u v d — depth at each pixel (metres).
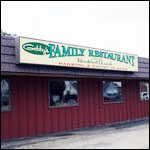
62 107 14.28
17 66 11.27
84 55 13.91
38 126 13.05
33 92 13.00
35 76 13.16
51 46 12.40
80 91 15.38
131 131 14.46
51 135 13.17
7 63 10.97
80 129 15.02
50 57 12.30
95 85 16.36
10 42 11.35
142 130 14.76
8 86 12.07
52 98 13.87
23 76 12.66
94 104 16.17
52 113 13.74
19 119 12.30
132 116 19.09
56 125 13.88
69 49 13.19
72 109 14.80
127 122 18.12
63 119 14.27
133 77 17.39
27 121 12.61
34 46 11.70
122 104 18.33
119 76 16.25
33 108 12.92
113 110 17.53
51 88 13.88
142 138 12.45
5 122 11.79
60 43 12.80
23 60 11.23
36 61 11.73
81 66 13.71
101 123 16.52
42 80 13.45
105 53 15.15
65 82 14.61
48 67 12.38
